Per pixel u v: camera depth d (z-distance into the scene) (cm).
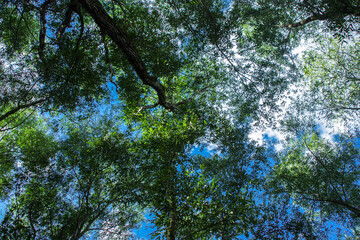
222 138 995
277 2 1029
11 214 675
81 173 850
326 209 1106
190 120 880
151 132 805
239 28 1106
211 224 618
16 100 777
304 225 932
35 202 739
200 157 953
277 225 864
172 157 755
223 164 943
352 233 1047
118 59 943
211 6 973
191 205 613
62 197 850
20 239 620
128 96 1081
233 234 671
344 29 747
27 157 889
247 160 958
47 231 736
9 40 823
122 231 952
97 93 895
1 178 941
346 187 1094
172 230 577
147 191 823
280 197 1160
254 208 808
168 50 1017
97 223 964
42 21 728
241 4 1080
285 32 1217
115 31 490
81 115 891
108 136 982
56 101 735
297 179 1134
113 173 920
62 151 920
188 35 1059
